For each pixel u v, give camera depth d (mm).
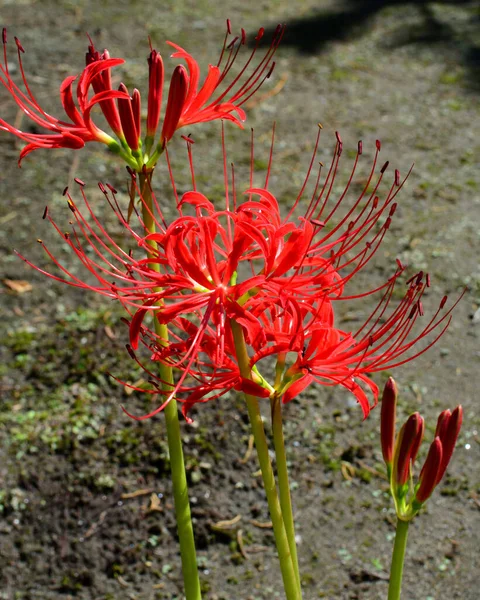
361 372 668
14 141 1514
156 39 1887
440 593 900
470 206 1399
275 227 642
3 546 938
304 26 2002
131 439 1016
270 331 641
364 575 917
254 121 1619
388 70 1818
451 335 1158
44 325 1164
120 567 928
